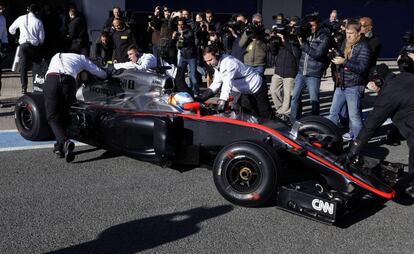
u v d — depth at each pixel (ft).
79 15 36.01
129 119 18.80
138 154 18.81
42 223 14.06
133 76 19.66
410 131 16.01
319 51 23.57
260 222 14.58
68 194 16.22
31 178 17.60
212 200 16.14
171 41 34.65
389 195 15.25
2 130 24.02
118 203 15.64
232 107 20.74
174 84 19.36
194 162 17.98
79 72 19.80
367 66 20.89
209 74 35.14
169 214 14.96
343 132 25.81
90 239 13.21
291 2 59.82
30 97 21.79
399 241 13.75
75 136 20.70
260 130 16.94
